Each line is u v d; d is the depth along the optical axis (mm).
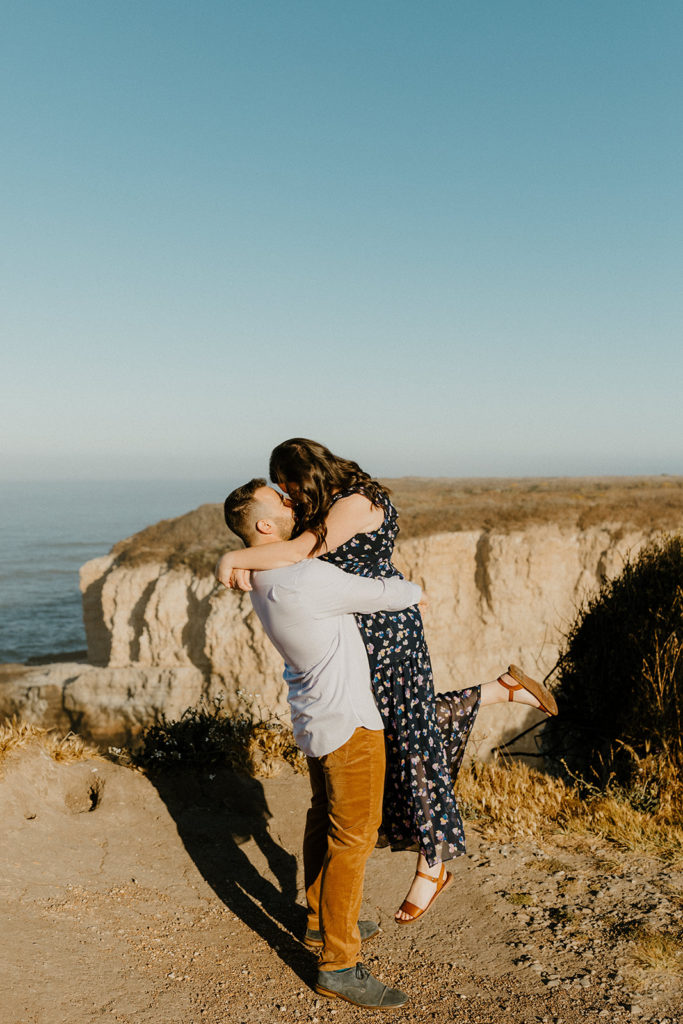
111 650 29219
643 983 2742
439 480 61000
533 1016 2521
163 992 2490
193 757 4629
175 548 31203
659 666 4992
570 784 5301
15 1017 2135
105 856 3572
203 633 27062
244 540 2697
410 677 2754
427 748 2730
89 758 4508
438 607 25031
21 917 2791
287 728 5539
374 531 2693
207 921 3143
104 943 2754
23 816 3670
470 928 3244
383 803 2787
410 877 3777
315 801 3029
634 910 3326
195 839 3957
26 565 125688
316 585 2488
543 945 3059
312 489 2588
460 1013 2543
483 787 4988
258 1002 2531
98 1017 2242
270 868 3777
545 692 3170
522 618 24469
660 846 4027
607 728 5668
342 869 2562
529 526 25797
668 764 4695
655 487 43000
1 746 4004
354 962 2609
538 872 3809
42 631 64750
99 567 31578
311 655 2562
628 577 5945
